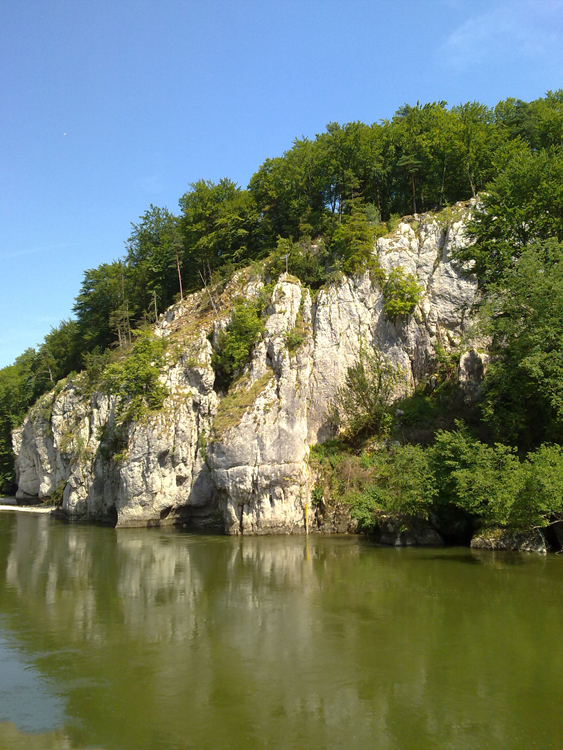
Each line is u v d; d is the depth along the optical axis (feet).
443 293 152.66
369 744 36.88
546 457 89.86
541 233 125.59
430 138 181.37
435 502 106.22
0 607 70.38
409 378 150.10
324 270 169.58
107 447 178.29
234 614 64.54
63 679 48.03
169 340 177.78
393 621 60.39
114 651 54.19
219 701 43.32
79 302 257.14
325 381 148.46
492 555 94.12
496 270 127.54
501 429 109.70
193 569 90.79
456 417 130.62
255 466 130.52
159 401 161.58
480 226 135.85
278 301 153.28
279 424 133.49
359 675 47.24
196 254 217.56
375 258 159.33
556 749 36.14
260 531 129.70
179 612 66.28
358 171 191.42
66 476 209.67
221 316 171.42
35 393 280.51
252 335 155.43
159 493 156.46
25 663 51.60
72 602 72.23
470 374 131.13
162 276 235.81
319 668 48.80
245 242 213.87
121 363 182.91
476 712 40.81
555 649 51.80
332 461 137.69
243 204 212.23
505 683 45.34
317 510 132.98
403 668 48.42
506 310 111.24
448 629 57.47
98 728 39.75
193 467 158.51
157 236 255.70
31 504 253.24
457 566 85.76
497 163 168.66
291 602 68.69
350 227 164.14
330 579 79.82
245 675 47.80
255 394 138.41
